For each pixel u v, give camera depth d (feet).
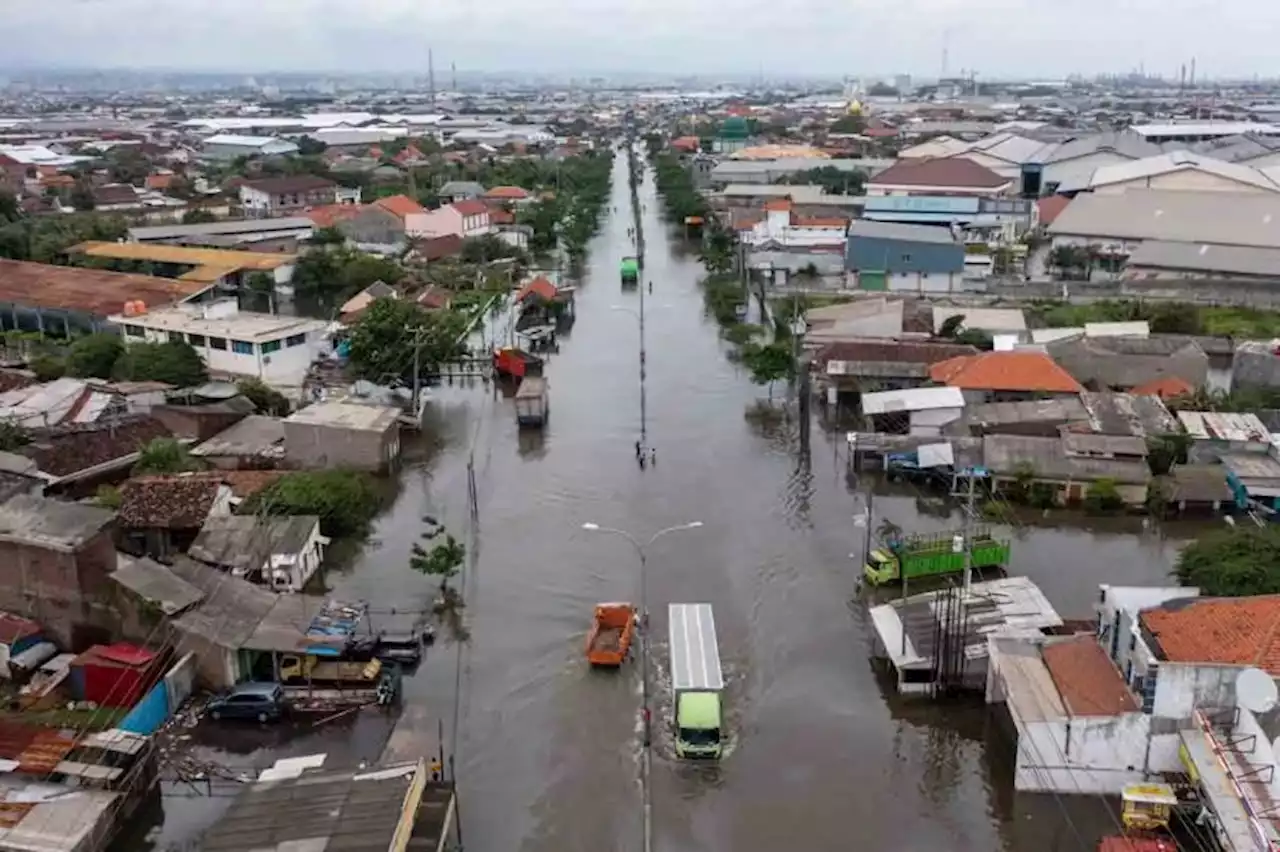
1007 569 183.62
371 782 110.83
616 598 174.29
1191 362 260.83
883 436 231.09
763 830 120.88
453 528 202.49
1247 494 204.54
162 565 161.17
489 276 408.26
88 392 245.86
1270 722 112.37
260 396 256.73
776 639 161.38
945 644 143.84
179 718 138.62
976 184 543.80
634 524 203.51
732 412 270.05
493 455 241.76
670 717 141.79
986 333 303.89
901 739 136.77
